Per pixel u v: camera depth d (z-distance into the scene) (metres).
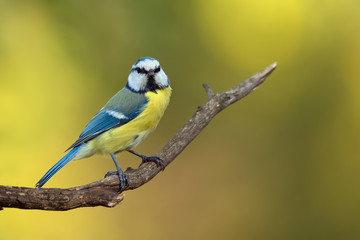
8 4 8.71
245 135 13.59
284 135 13.40
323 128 13.24
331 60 13.58
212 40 12.74
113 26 9.25
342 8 13.62
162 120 12.95
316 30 13.66
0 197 5.50
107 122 7.70
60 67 9.45
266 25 13.58
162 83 8.07
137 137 7.91
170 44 10.01
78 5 9.02
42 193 5.69
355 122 13.10
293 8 13.58
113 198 5.91
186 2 11.02
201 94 12.93
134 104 7.80
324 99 13.46
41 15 8.93
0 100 9.78
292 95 13.66
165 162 7.45
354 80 13.30
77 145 7.65
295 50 13.72
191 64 12.33
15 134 10.07
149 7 9.47
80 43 9.16
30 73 9.43
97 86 10.08
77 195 5.82
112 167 12.79
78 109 10.61
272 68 8.66
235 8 13.16
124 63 9.70
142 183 7.18
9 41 8.81
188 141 7.77
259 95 13.78
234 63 13.50
